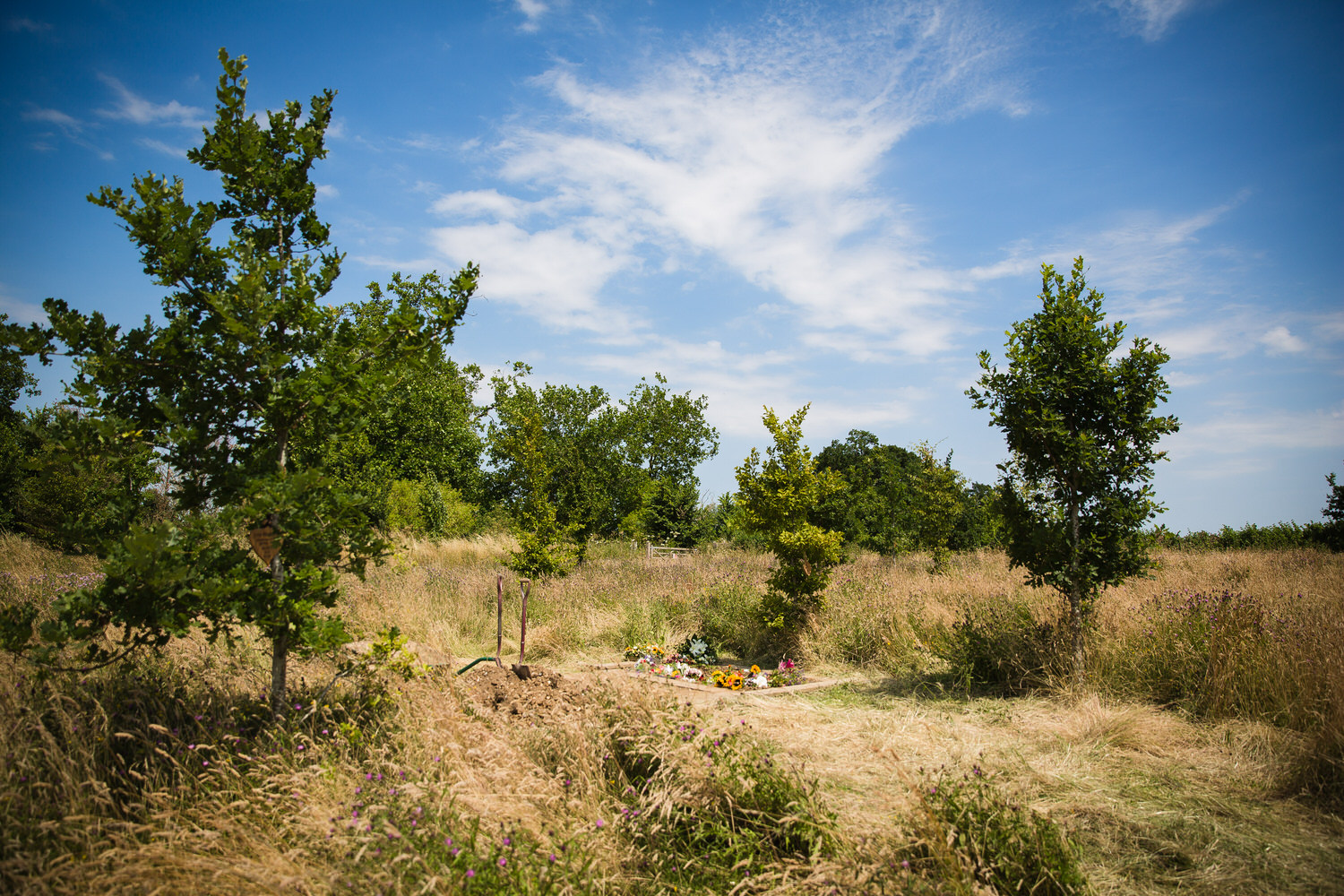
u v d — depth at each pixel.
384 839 2.91
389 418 4.86
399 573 13.08
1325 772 4.23
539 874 2.84
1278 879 3.31
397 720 4.28
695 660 8.66
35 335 3.59
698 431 30.34
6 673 4.30
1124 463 6.38
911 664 8.02
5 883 2.67
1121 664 6.37
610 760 4.14
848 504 24.55
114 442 3.69
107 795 3.29
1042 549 6.63
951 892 2.93
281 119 4.34
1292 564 12.70
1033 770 4.56
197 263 3.94
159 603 3.61
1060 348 6.68
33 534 14.38
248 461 4.13
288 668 5.50
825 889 2.87
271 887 2.72
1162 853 3.58
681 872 3.20
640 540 24.77
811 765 4.52
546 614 10.09
